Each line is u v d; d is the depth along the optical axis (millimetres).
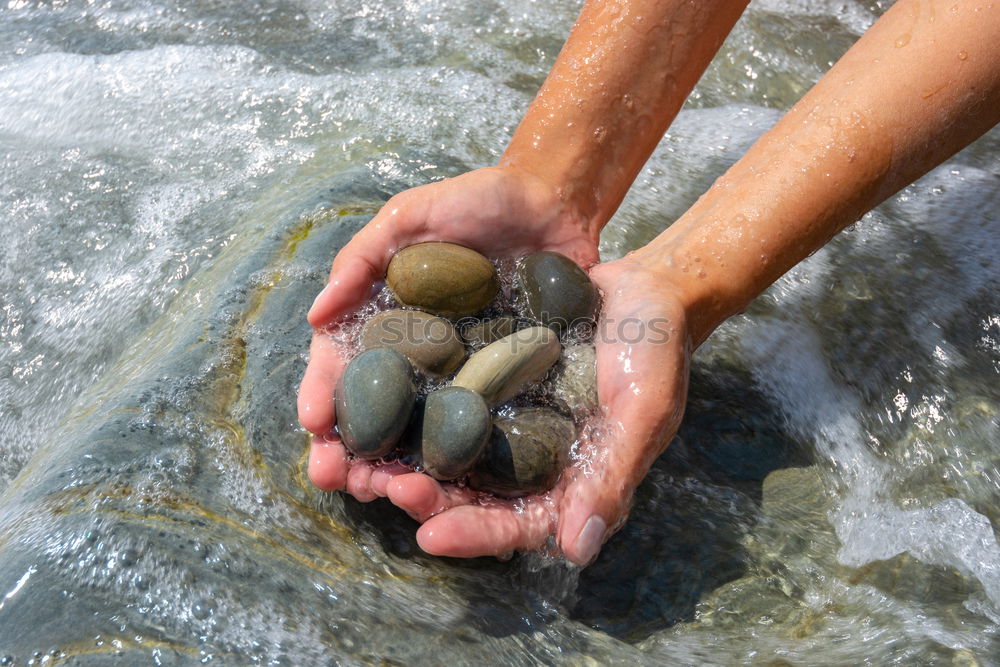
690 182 1000
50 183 992
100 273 917
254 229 885
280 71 1111
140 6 1266
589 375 726
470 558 708
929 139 735
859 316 870
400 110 1043
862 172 740
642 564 724
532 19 1224
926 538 746
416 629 664
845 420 812
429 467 687
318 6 1256
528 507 691
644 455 702
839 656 685
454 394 690
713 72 1169
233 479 709
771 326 859
